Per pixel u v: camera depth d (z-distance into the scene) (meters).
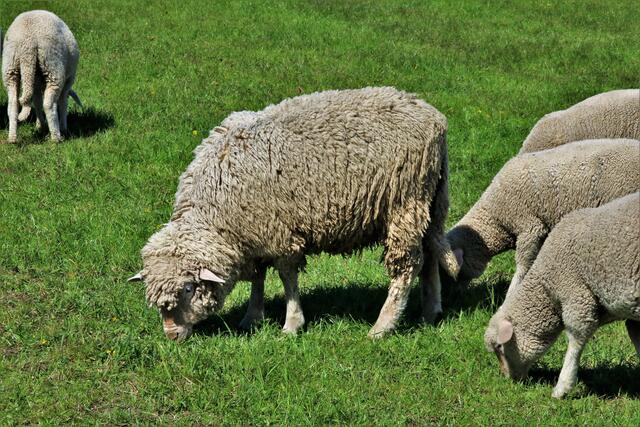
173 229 16.59
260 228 16.38
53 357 15.95
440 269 19.38
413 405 14.59
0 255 20.34
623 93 21.39
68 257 20.44
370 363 15.97
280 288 19.78
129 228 21.97
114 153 27.27
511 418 14.26
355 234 16.75
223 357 16.05
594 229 14.03
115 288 19.05
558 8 49.88
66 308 18.00
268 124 16.45
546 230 18.75
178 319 16.59
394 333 17.23
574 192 18.19
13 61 27.64
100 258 20.47
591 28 46.12
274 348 16.36
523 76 37.34
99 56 38.28
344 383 15.24
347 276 20.17
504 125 30.59
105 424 14.03
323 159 16.22
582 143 18.59
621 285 13.62
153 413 14.40
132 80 35.25
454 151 27.97
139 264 20.42
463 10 48.78
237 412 14.33
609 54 40.91
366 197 16.33
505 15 48.16
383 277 20.06
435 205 17.23
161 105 32.00
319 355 16.23
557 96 34.31
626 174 17.77
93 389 14.95
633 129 20.84
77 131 29.64
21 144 28.23
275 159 16.23
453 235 19.39
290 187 16.22
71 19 44.19
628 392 15.16
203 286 16.48
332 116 16.41
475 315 18.14
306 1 49.19
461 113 31.98
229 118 17.52
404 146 16.30
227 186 16.36
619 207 13.92
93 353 16.09
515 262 20.86
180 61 37.91
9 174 25.48
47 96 27.92
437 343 16.84
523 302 15.09
